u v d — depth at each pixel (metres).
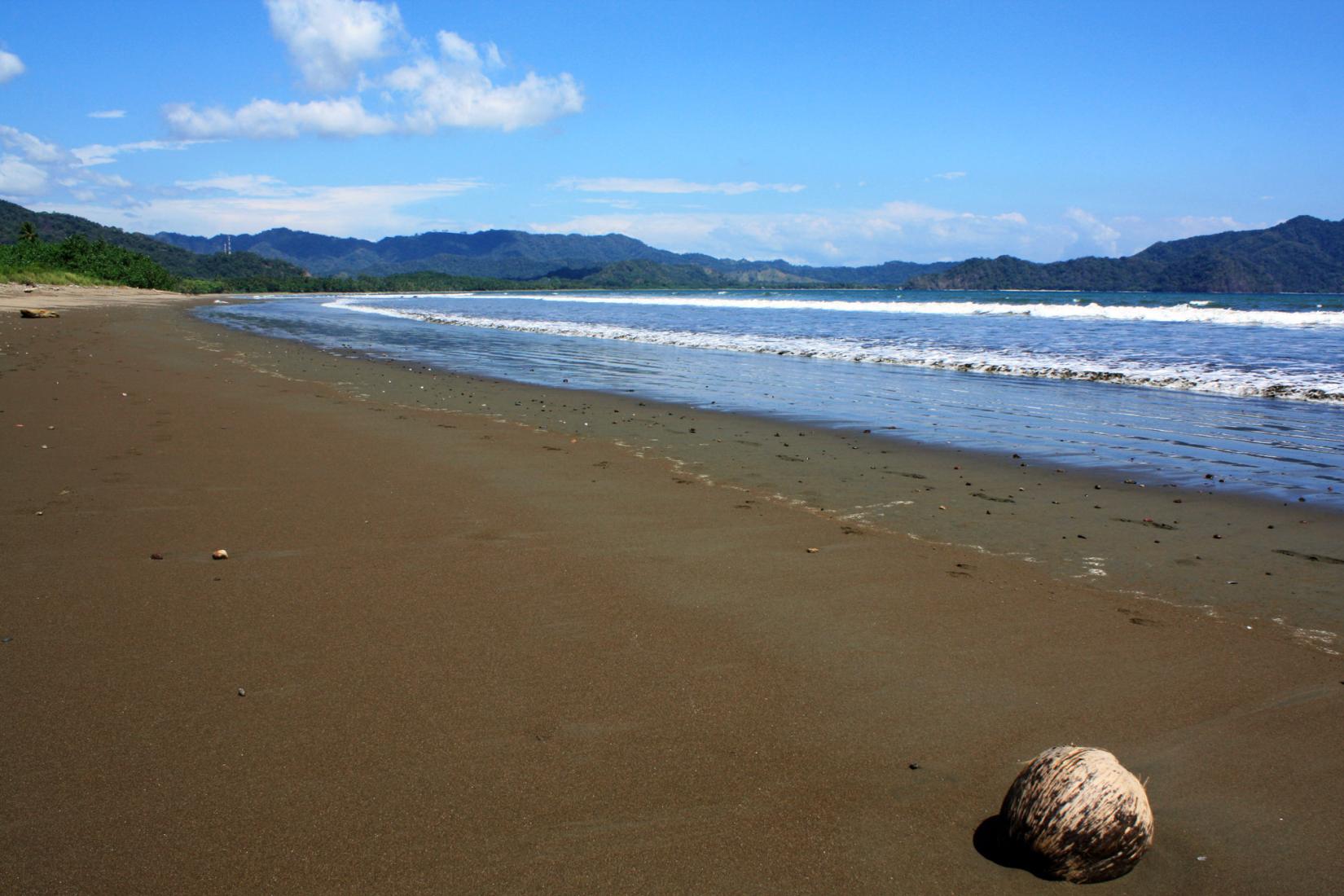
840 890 2.78
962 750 3.64
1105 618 5.12
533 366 19.80
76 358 18.39
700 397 14.62
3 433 9.89
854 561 6.08
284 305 68.06
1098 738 3.77
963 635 4.84
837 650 4.60
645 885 2.77
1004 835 2.99
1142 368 17.78
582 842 2.97
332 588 5.33
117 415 11.36
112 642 4.48
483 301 92.75
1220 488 8.46
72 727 3.63
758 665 4.40
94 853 2.85
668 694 4.06
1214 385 15.45
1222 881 2.88
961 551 6.37
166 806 3.10
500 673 4.23
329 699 3.93
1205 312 36.12
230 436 10.21
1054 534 6.86
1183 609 5.29
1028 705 4.04
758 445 10.48
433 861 2.85
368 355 22.25
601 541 6.43
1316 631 4.96
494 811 3.13
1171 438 10.96
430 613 4.98
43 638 4.51
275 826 3.01
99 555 5.85
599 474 8.69
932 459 9.77
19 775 3.27
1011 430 11.55
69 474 8.07
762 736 3.71
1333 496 8.12
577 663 4.37
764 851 2.96
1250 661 4.54
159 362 18.38
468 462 9.10
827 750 3.61
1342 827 3.18
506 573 5.68
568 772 3.39
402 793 3.22
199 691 3.98
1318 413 12.78
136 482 7.85
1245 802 3.33
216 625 4.73
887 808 3.22
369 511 7.10
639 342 26.92
